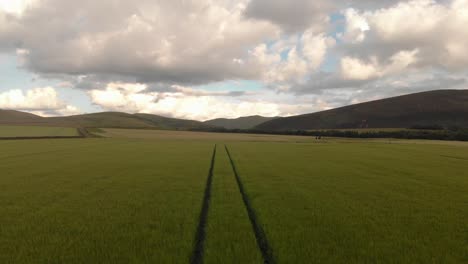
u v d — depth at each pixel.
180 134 153.88
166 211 13.18
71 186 19.33
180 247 9.04
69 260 8.21
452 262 8.16
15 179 22.14
